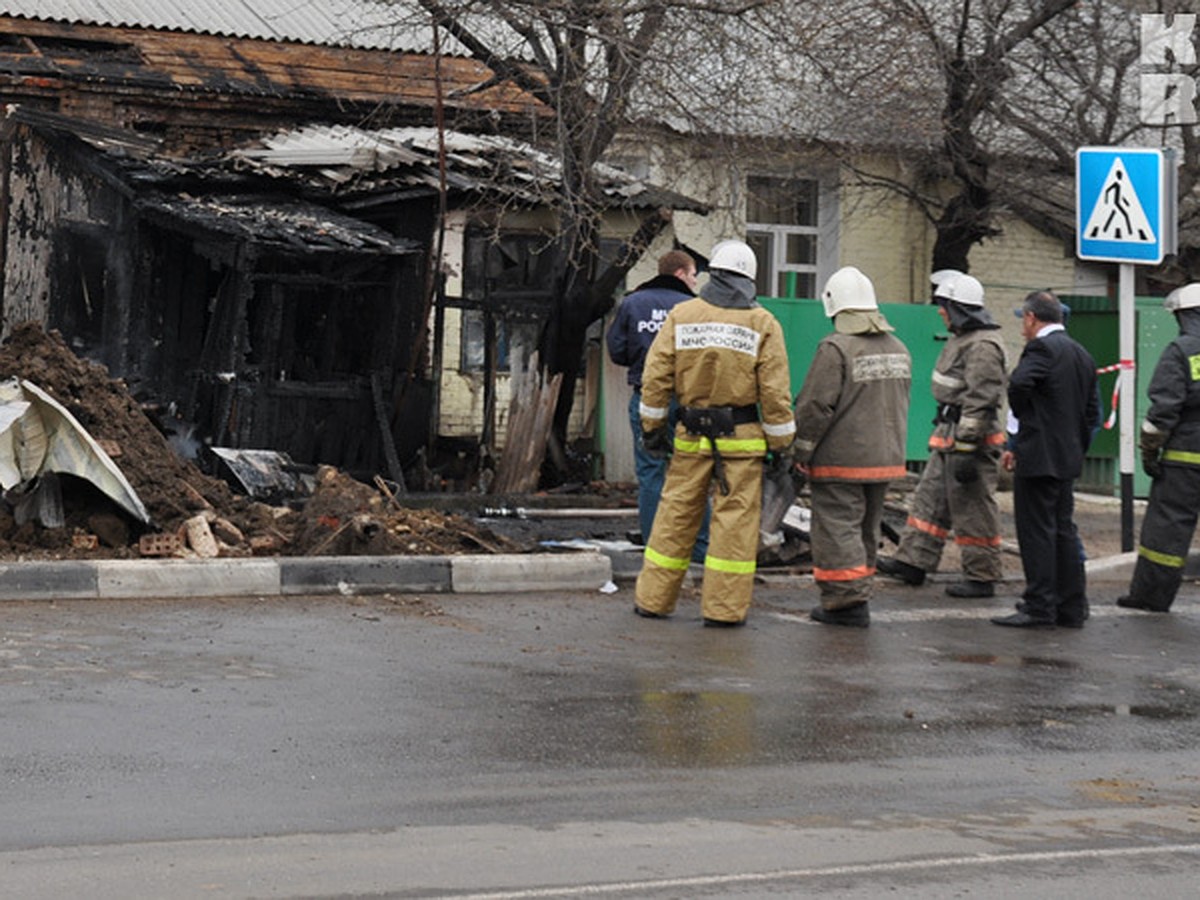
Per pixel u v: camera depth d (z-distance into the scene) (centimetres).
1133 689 1145
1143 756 948
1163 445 1496
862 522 1373
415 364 2095
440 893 648
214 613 1241
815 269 2875
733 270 1299
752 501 1298
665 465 1513
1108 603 1562
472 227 2242
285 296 2056
